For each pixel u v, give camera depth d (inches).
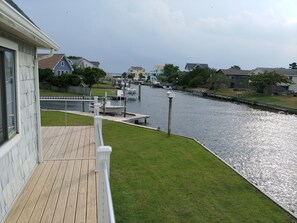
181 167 261.9
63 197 138.9
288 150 485.1
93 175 168.1
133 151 301.0
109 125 445.4
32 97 177.3
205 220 169.6
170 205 184.2
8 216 120.0
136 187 207.2
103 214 103.0
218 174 250.2
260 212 186.1
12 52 136.9
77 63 2331.4
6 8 79.5
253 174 354.0
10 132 134.0
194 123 753.6
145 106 1125.7
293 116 960.9
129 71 4586.6
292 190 298.8
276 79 1563.7
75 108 904.3
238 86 2208.4
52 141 252.4
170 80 2901.1
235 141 549.0
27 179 157.8
